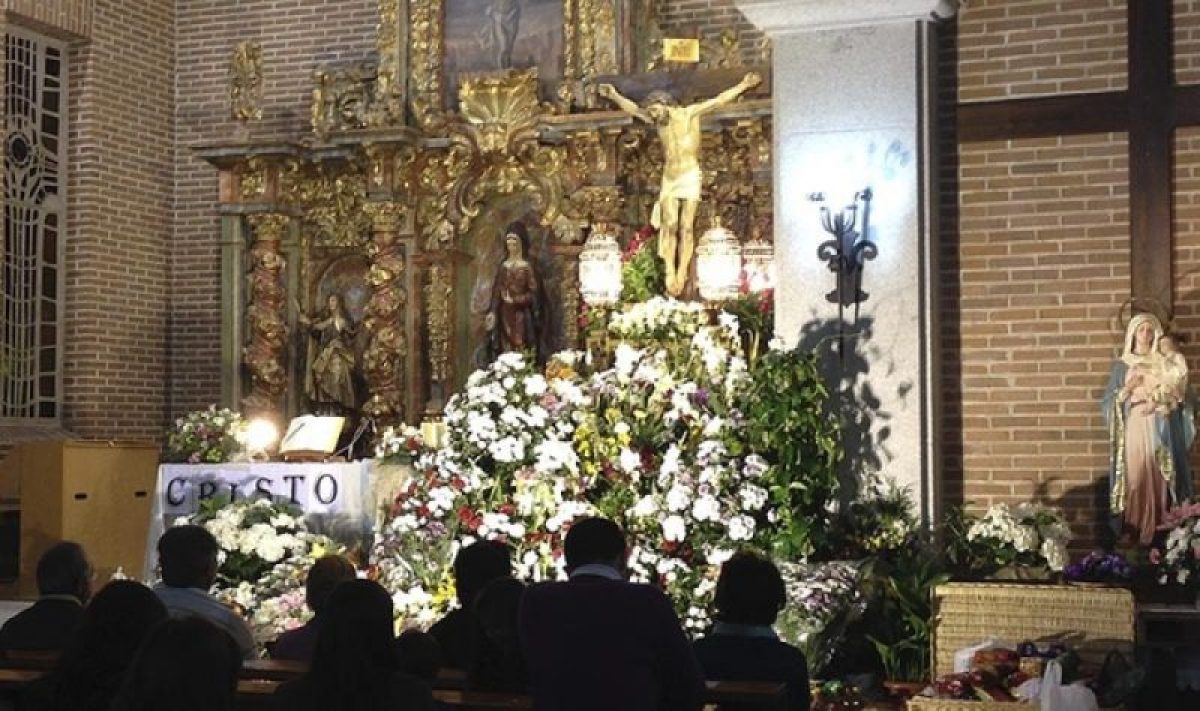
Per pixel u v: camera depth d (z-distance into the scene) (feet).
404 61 50.49
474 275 50.37
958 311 37.17
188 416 48.26
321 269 51.96
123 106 53.72
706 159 46.52
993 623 29.32
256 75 53.21
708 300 36.37
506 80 48.62
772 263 37.22
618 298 38.04
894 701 29.89
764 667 17.62
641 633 16.43
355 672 13.26
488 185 49.75
